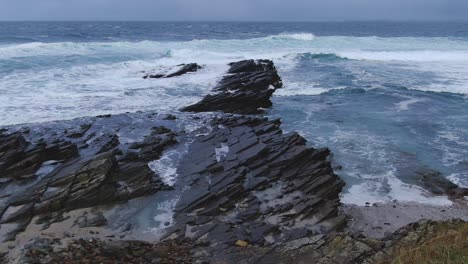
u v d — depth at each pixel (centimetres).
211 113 2350
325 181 1491
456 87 3152
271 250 1078
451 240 888
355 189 1584
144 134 1962
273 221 1309
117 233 1241
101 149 1727
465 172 1741
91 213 1332
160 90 2781
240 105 2480
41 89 2650
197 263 1055
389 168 1759
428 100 2805
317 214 1343
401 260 844
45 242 1155
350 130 2202
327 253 1003
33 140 1786
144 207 1381
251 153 1650
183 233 1234
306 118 2394
